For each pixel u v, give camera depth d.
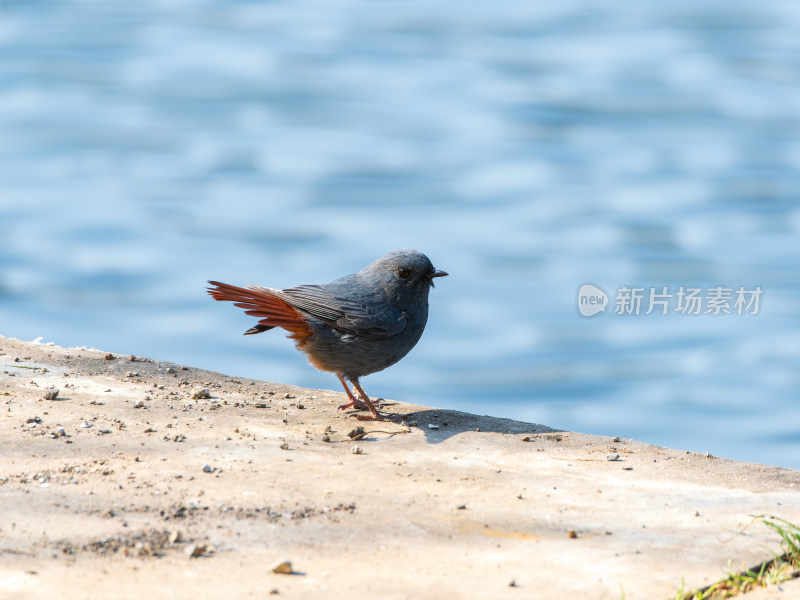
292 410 12.70
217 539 8.50
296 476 10.12
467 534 8.87
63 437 10.83
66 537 8.31
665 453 11.39
